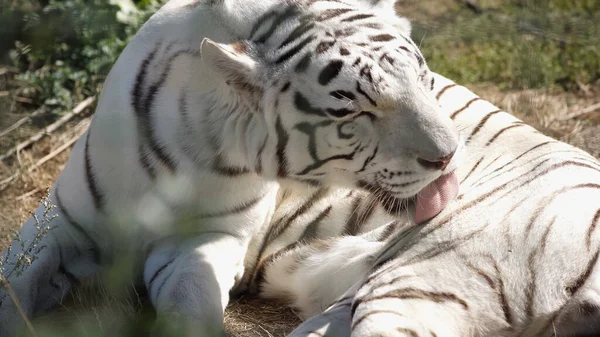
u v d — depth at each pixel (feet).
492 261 19.13
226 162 21.95
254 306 23.99
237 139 21.62
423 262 19.43
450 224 19.90
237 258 23.18
